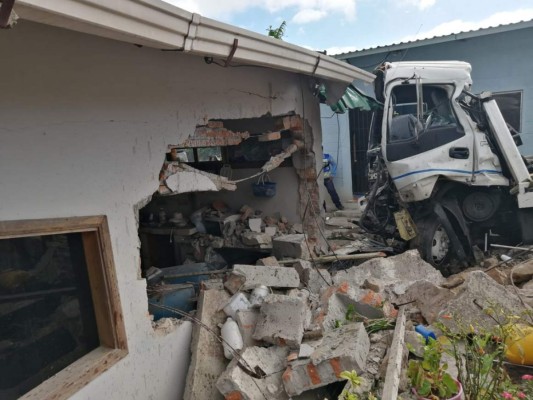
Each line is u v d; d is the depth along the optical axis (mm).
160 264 5375
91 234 2162
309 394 2533
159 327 2637
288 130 4961
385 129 5188
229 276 3473
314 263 4645
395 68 5191
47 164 1864
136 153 2424
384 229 5629
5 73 1667
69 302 2141
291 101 4473
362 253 5297
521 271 4133
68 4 1291
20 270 1880
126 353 2289
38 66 1803
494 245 5246
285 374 2486
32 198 1799
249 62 2730
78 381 1971
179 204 5559
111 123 2232
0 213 1666
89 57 2066
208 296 3104
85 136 2064
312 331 2873
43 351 2006
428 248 4965
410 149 5035
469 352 2498
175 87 2750
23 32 1730
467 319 3115
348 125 9523
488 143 5012
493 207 5133
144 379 2424
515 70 8352
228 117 3377
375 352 2734
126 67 2318
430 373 2336
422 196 4938
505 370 2559
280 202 5340
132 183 2402
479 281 3408
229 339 2826
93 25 1434
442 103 5227
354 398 2096
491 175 4980
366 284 3842
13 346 1863
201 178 3162
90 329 2268
